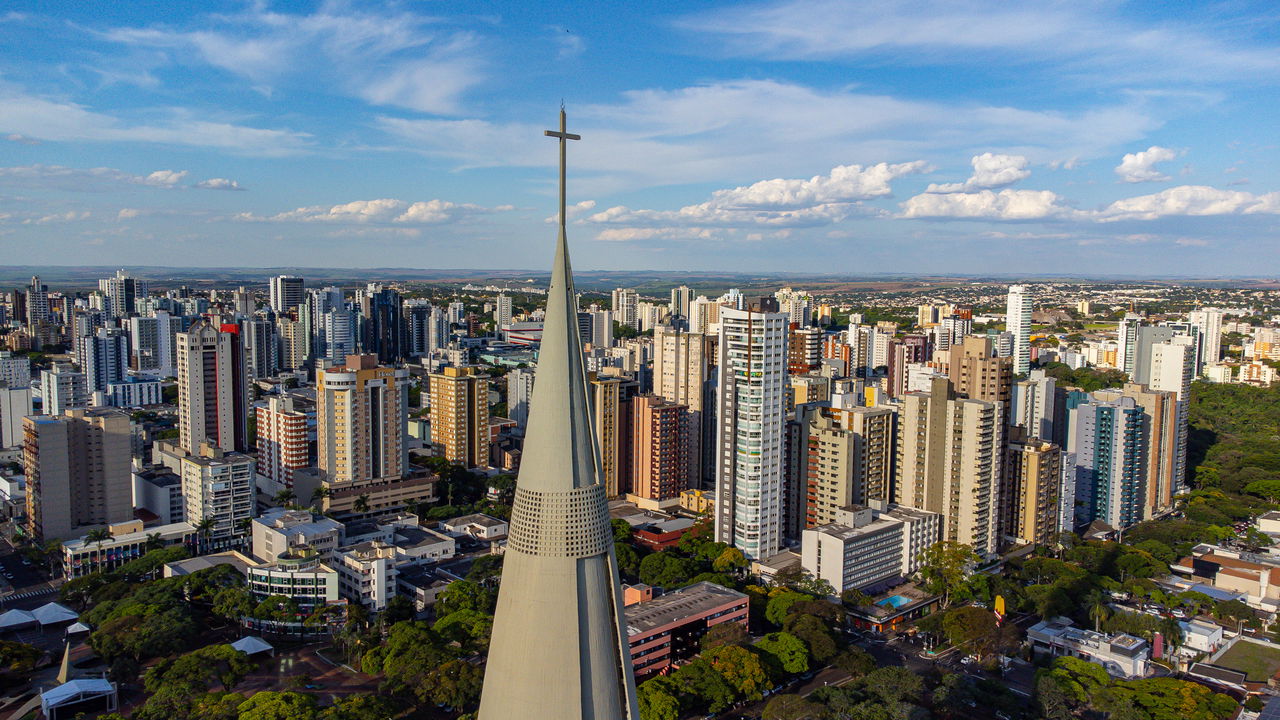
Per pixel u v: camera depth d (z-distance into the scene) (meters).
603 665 93.69
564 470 92.62
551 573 91.81
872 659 197.25
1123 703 171.12
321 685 191.88
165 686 170.12
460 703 172.88
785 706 168.25
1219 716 174.00
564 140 97.38
